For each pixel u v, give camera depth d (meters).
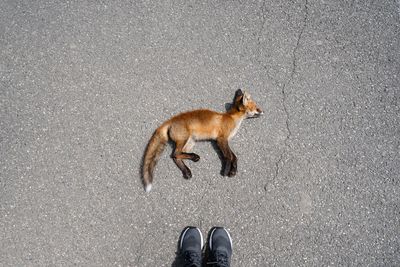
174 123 2.05
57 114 2.21
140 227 2.04
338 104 2.25
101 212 2.05
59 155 2.13
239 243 2.04
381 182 2.13
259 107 2.23
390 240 2.05
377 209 2.09
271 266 2.01
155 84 2.27
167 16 2.40
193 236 2.01
